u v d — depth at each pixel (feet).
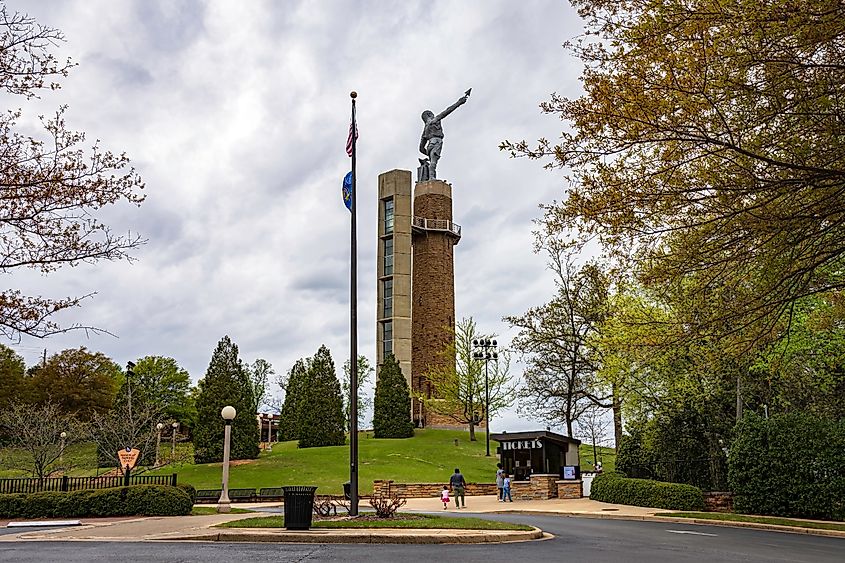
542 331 145.59
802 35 33.81
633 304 98.22
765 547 49.55
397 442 215.92
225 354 191.11
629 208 39.24
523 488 121.29
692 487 91.97
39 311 39.88
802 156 37.45
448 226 257.75
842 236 40.81
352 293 68.49
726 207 38.17
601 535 58.80
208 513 82.69
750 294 44.70
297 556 40.93
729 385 97.30
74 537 54.90
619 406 124.67
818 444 78.43
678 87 36.17
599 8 38.29
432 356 247.70
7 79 38.78
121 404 176.45
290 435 249.75
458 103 274.36
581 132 39.06
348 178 73.72
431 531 54.54
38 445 148.05
